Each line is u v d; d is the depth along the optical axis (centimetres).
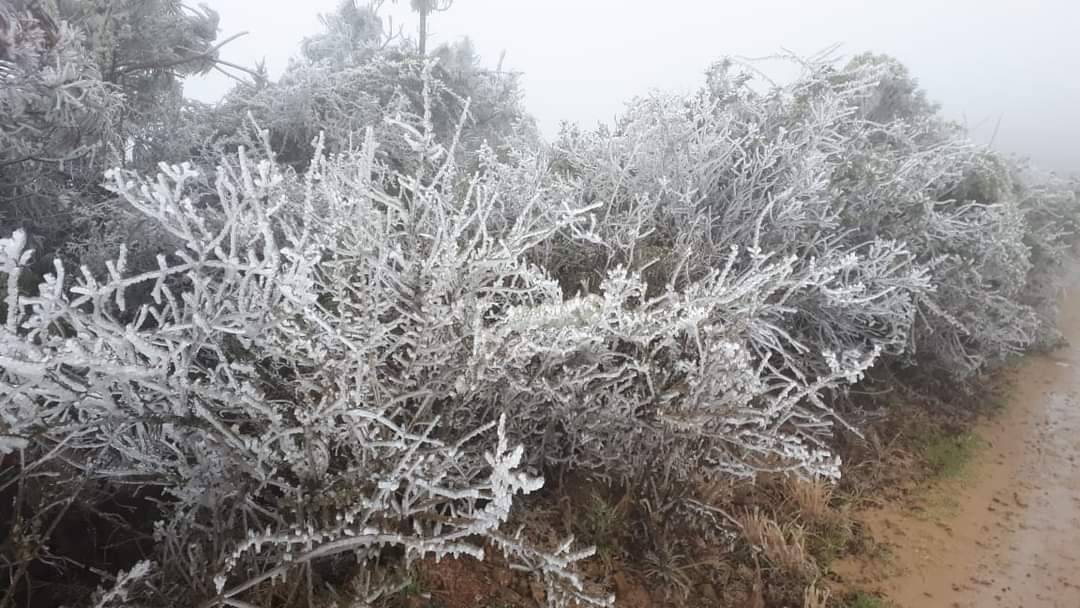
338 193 273
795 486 374
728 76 630
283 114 639
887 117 737
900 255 508
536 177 406
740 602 298
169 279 365
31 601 221
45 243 411
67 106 411
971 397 575
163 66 596
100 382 202
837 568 333
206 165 550
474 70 867
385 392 245
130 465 243
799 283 371
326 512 219
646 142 465
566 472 340
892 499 405
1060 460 482
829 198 467
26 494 234
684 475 316
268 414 211
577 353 311
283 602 222
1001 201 627
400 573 234
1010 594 329
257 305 229
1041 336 738
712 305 303
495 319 318
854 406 491
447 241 251
